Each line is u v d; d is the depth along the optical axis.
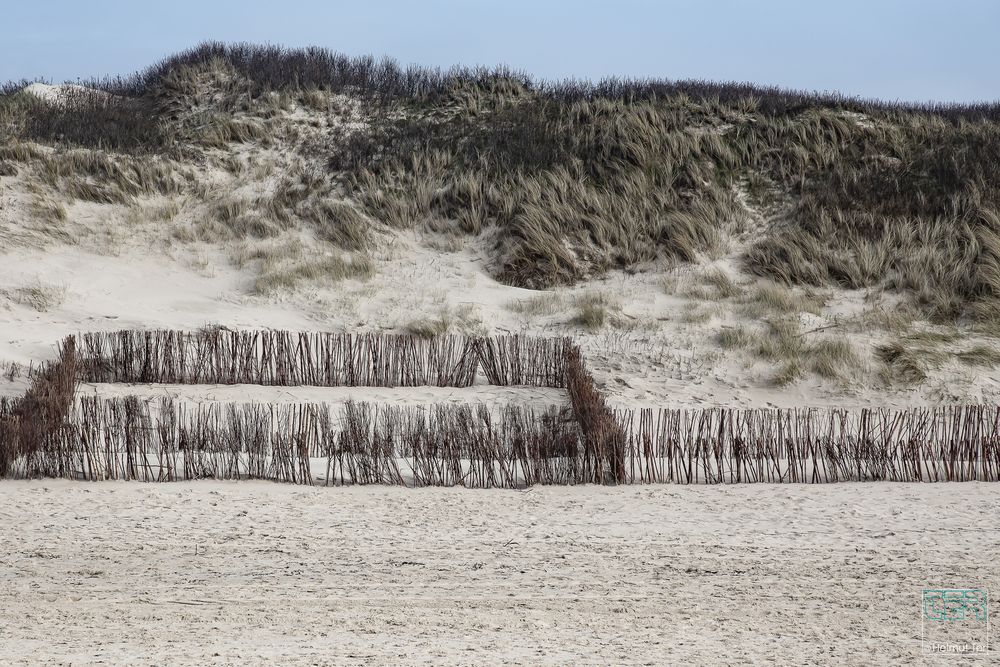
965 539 13.32
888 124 42.22
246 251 35.06
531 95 46.31
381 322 30.28
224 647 9.33
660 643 9.64
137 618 10.17
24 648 9.21
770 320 29.77
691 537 13.38
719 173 39.38
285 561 12.18
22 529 13.34
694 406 24.42
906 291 31.66
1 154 38.44
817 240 35.03
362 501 15.34
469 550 12.73
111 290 31.52
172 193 38.38
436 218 37.81
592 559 12.39
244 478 16.80
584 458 17.09
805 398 25.33
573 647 9.49
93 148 40.41
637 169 39.28
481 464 17.22
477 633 9.87
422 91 46.47
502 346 25.61
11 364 24.16
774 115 42.84
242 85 45.91
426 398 23.72
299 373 25.20
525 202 37.66
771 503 15.38
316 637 9.69
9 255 32.56
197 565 11.97
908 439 18.06
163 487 16.09
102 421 18.50
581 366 23.17
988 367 26.41
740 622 10.30
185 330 28.16
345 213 37.12
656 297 32.62
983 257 31.97
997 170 37.22
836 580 11.65
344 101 45.25
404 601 10.81
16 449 16.66
